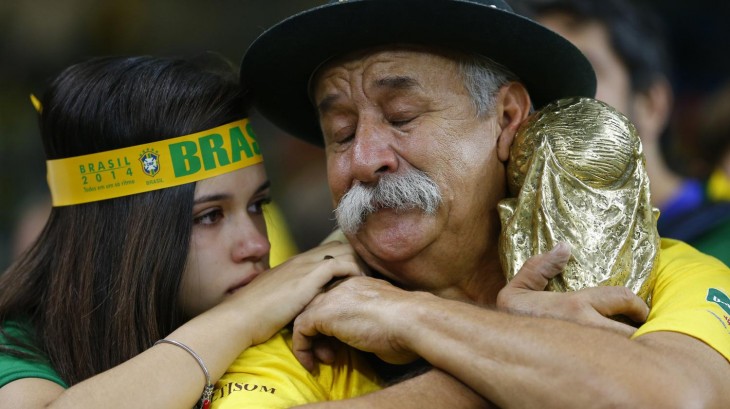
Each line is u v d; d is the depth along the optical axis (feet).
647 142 30.99
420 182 18.86
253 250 20.58
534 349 15.65
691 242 28.14
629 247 18.13
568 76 20.84
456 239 19.54
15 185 56.70
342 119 19.83
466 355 16.16
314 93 20.92
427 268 19.85
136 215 20.25
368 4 18.40
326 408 16.46
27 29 60.70
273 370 18.83
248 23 64.03
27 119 58.95
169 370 17.95
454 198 19.17
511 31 19.08
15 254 49.06
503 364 15.80
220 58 22.50
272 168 52.29
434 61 19.10
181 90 20.39
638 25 30.58
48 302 21.09
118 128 20.33
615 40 30.30
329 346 19.53
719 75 48.32
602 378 15.12
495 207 19.98
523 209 18.70
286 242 32.22
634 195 18.54
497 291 20.39
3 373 19.56
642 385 15.02
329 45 19.36
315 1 64.39
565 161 18.63
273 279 19.69
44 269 21.79
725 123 31.71
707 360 16.06
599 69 30.45
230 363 18.65
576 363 15.31
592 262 17.79
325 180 44.65
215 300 20.56
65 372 20.34
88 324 20.51
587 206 18.26
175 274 20.12
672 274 18.90
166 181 20.17
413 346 16.90
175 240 20.07
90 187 20.66
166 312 20.31
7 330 21.06
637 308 17.13
